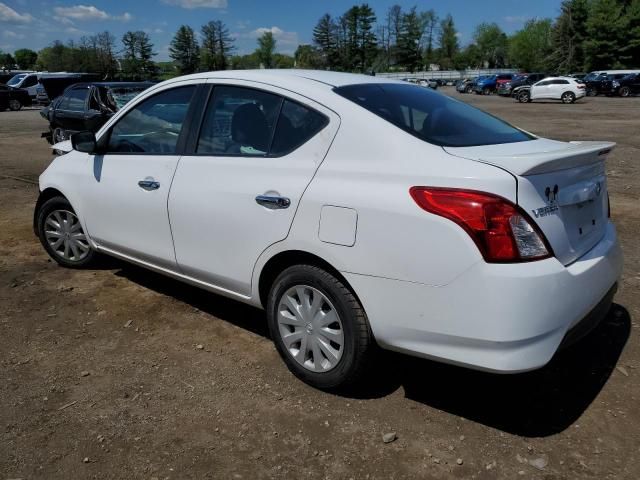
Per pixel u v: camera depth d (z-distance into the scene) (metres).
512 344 2.47
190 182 3.56
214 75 3.68
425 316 2.63
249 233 3.23
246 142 3.37
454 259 2.51
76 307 4.27
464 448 2.70
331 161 2.94
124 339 3.77
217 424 2.88
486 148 2.88
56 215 4.96
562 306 2.56
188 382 3.26
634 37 68.75
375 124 2.88
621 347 3.61
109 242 4.35
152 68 89.50
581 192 2.83
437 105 3.41
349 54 113.44
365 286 2.77
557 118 21.75
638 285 4.58
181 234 3.67
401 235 2.63
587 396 3.11
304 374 3.18
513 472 2.54
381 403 3.06
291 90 3.23
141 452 2.67
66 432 2.81
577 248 2.83
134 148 4.09
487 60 120.75
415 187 2.63
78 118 11.70
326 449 2.70
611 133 15.85
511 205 2.47
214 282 3.60
